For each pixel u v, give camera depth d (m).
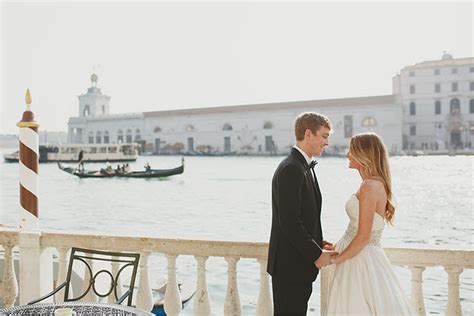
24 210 4.81
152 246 3.76
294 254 3.04
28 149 4.80
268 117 109.12
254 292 9.21
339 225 21.47
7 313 2.81
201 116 115.94
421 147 98.75
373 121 97.00
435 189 36.53
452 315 3.12
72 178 53.56
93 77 143.12
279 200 2.89
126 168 51.53
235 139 113.00
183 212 27.98
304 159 3.05
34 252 4.08
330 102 101.25
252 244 3.49
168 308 3.69
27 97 4.85
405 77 99.81
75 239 3.98
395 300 2.87
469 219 22.92
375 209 2.91
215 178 53.06
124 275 5.84
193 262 11.65
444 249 3.15
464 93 96.44
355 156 3.02
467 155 96.00
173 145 119.31
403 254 3.21
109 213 28.06
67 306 2.92
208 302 3.64
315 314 7.79
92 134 127.94
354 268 2.98
